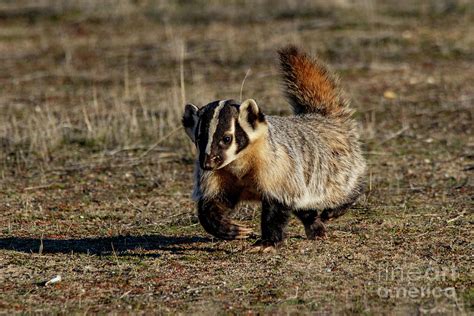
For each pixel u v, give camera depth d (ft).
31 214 45.70
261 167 36.60
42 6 104.73
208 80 76.48
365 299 32.24
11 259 37.78
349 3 98.99
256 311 31.27
